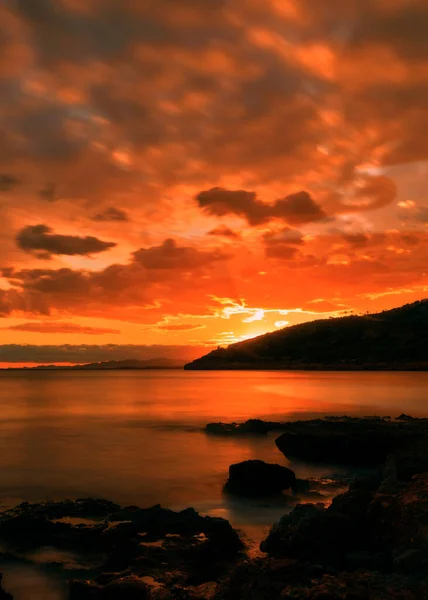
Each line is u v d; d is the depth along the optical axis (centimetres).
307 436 2661
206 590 946
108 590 941
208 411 6272
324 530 1086
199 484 2183
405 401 7675
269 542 1175
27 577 1121
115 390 12006
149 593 923
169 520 1340
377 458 2506
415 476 1364
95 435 4031
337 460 2553
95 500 1596
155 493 2030
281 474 1922
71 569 1154
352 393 9769
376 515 1130
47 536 1302
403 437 2494
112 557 1169
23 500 1947
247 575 851
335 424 2938
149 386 14038
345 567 995
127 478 2347
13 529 1324
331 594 748
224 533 1238
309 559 1045
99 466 2669
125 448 3306
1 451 3209
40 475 2439
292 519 1198
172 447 3322
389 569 951
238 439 3559
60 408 6900
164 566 1095
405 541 1000
